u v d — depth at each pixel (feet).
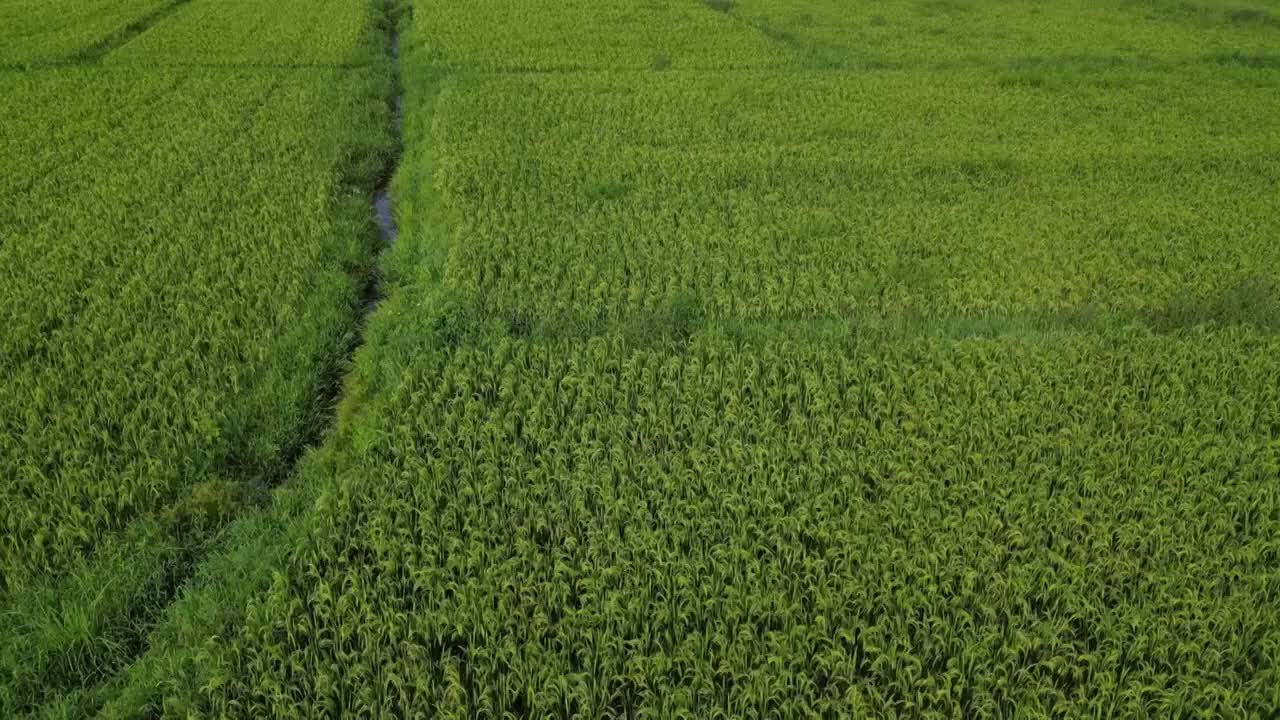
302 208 49.24
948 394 33.88
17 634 23.73
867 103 72.08
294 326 37.93
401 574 25.64
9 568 25.31
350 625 23.30
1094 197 54.34
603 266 43.16
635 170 55.06
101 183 52.06
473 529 26.73
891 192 53.83
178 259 42.75
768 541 26.61
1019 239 47.44
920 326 38.86
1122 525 27.43
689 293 40.68
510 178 53.67
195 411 32.09
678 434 31.19
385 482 28.73
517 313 39.09
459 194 51.31
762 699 22.00
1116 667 23.11
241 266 43.01
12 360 34.53
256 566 25.95
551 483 28.73
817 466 29.19
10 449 29.84
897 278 43.19
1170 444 30.96
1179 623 24.25
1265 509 27.91
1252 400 33.60
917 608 24.76
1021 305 40.93
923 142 63.36
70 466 28.81
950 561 25.96
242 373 34.40
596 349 35.17
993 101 73.67
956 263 44.62
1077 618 24.40
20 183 51.37
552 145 59.77
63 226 46.21
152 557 26.05
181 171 54.03
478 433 30.96
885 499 28.81
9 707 21.89
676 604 24.43
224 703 21.59
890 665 22.85
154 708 22.38
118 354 34.94
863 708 21.58
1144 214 51.47
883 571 25.58
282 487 29.86
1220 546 27.12
